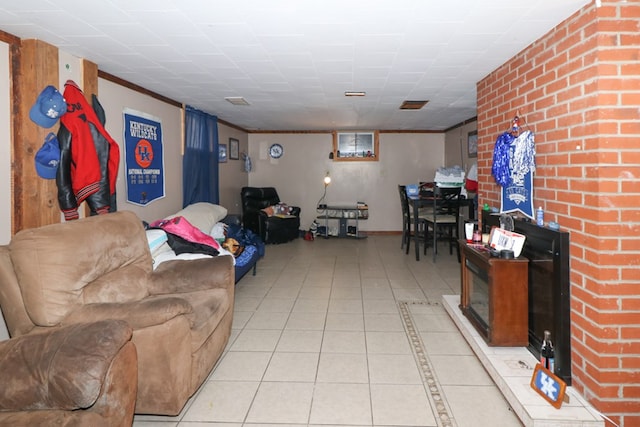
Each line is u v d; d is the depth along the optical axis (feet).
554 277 7.18
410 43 8.70
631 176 6.12
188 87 12.99
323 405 6.92
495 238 9.22
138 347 5.98
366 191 26.35
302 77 11.75
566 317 6.98
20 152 8.33
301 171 26.45
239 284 14.65
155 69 10.81
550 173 7.61
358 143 26.09
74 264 6.27
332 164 26.37
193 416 6.63
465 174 20.90
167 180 14.64
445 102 15.88
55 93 8.54
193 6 6.85
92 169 9.32
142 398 6.16
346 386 7.55
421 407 6.84
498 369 7.39
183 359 6.36
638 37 6.12
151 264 8.82
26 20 7.43
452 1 6.59
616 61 6.15
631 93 6.14
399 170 26.16
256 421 6.48
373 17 7.32
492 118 10.90
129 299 7.51
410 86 13.01
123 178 11.78
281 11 7.07
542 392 6.50
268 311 11.73
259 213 22.82
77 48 9.03
